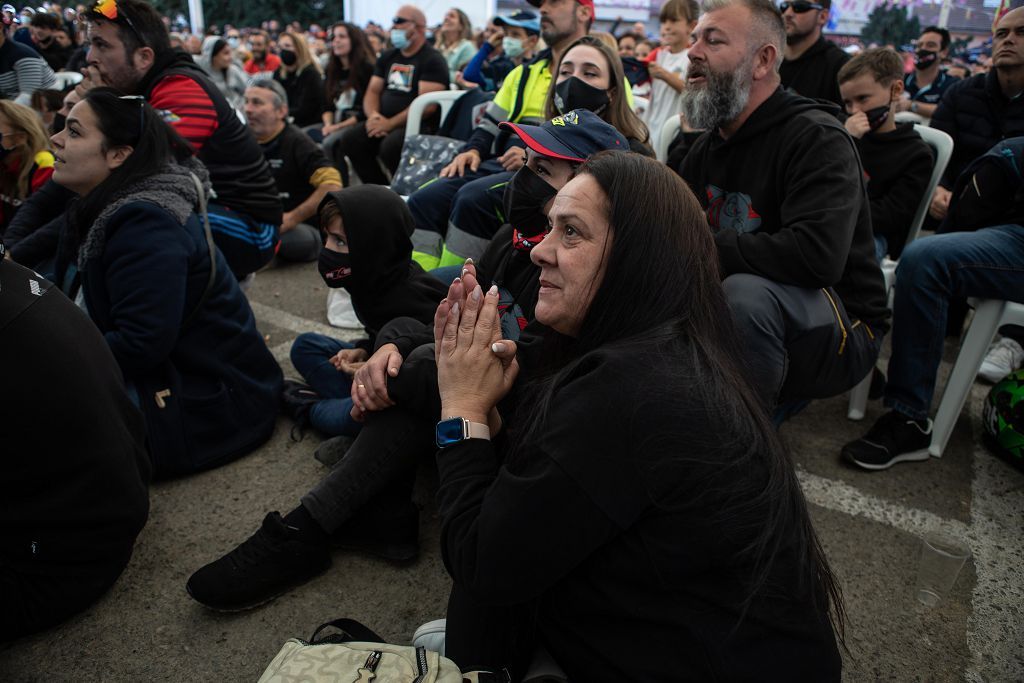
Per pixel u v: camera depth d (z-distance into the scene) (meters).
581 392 0.98
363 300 2.30
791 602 1.01
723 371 1.01
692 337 1.03
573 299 1.10
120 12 2.94
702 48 2.22
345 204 2.11
